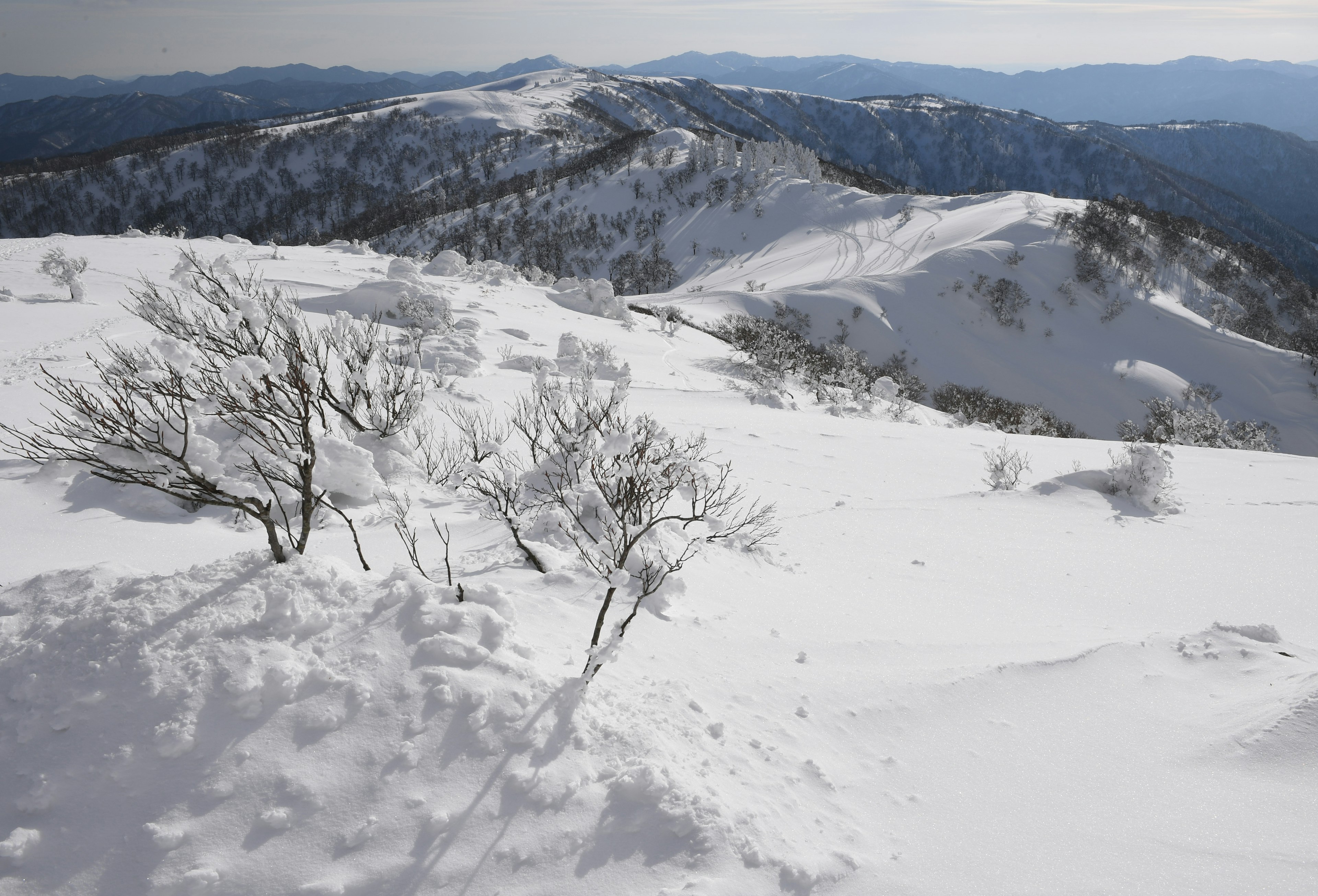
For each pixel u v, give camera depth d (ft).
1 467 28.19
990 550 31.60
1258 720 13.84
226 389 16.60
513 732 11.01
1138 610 25.30
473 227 560.61
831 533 32.73
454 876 9.25
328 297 96.02
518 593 16.52
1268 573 29.43
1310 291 387.55
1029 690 15.57
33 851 9.21
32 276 96.43
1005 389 291.38
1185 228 419.13
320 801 9.88
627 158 645.51
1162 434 161.17
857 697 14.74
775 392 85.97
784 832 10.32
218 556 21.31
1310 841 10.77
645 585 15.98
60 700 10.75
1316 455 263.08
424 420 40.42
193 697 10.75
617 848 9.73
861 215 489.26
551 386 33.96
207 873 9.00
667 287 446.19
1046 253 352.08
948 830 11.12
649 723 12.12
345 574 13.57
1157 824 11.39
